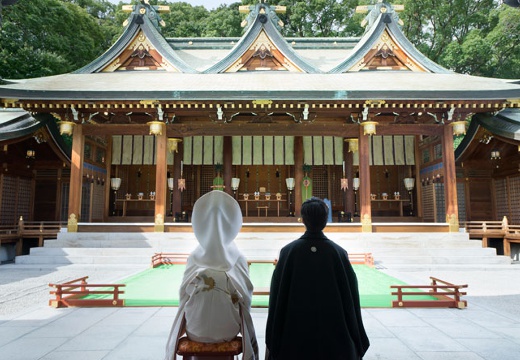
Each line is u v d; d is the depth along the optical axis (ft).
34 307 22.43
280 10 64.13
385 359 13.58
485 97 47.70
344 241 47.24
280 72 62.13
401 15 124.26
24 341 15.71
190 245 47.06
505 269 40.73
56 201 63.98
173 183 67.05
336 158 68.54
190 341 9.16
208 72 61.11
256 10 62.90
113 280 31.81
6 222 58.34
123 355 13.96
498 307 23.44
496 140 60.03
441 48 127.75
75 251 44.55
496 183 64.75
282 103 50.01
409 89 48.67
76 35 90.63
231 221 9.20
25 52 73.05
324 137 68.95
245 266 9.86
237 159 68.33
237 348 8.99
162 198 50.85
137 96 47.62
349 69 62.54
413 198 71.26
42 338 16.14
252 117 61.31
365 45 62.59
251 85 51.93
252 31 62.54
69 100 47.70
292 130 53.72
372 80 56.29
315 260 8.12
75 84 51.47
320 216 8.61
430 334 16.84
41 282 32.81
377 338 16.22
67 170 64.80
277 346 7.85
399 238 48.85
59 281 33.17
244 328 9.16
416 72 62.85
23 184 62.54
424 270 40.57
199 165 75.00
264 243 47.52
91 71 61.16
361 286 29.27
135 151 69.00
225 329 9.05
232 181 69.62
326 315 7.70
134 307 22.33
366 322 18.95
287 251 8.50
